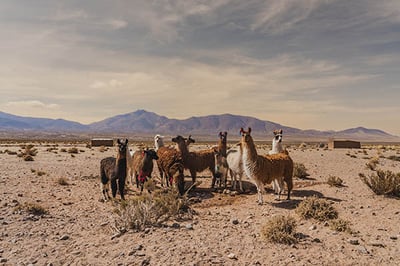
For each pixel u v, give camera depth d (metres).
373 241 7.13
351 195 12.34
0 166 20.50
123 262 5.87
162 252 6.32
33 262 5.89
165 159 12.72
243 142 10.68
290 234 7.21
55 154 33.66
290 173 11.47
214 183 13.70
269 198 11.85
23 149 44.62
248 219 9.05
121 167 10.69
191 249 6.50
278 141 13.87
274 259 6.09
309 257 6.21
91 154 34.97
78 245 6.77
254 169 10.51
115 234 7.36
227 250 6.53
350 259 6.14
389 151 45.34
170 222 8.53
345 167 21.89
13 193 11.64
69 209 9.86
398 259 6.18
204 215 9.44
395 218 9.21
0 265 5.76
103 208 10.12
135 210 8.14
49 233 7.54
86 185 14.12
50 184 13.91
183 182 11.68
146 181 12.37
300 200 11.43
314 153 36.31
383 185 12.27
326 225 8.41
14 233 7.45
